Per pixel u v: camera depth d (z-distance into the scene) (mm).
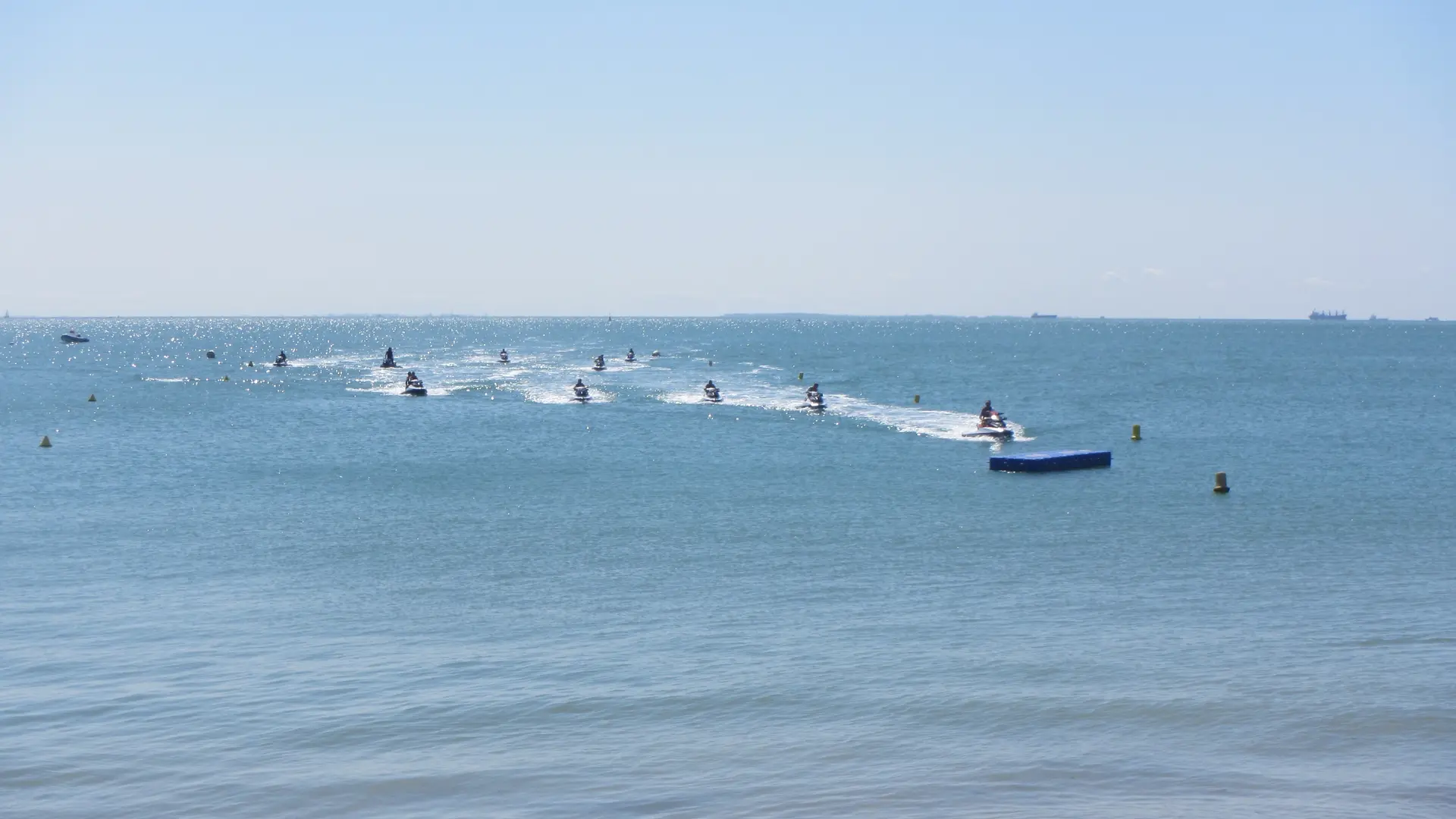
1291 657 23141
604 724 19969
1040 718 19922
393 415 82500
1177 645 24188
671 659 23672
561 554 34781
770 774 17719
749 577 31438
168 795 17266
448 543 36781
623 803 16766
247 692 21922
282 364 149625
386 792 17297
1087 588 29672
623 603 28641
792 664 23172
